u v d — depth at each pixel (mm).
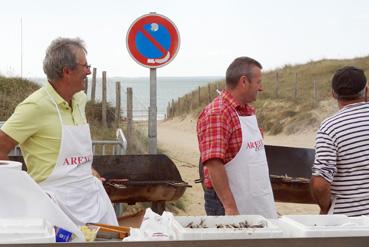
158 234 2508
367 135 3648
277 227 2463
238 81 3961
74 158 3676
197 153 19109
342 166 3691
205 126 3936
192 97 39531
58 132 3619
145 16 7078
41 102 3586
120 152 7168
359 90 3736
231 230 2367
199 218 2693
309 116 25750
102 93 16062
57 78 3619
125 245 2217
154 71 7176
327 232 2377
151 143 7277
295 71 38156
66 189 3641
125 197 6020
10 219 2426
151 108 7246
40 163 3629
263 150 4125
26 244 2164
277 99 29391
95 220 3738
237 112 3986
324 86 31672
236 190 3984
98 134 13898
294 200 6270
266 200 4059
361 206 3676
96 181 3908
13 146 3570
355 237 2314
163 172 6559
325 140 3697
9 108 15844
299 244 2287
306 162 6980
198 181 5914
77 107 3826
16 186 2584
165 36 7109
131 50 7094
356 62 38031
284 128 25516
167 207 9148
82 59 3654
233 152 3963
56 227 2570
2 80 18031
